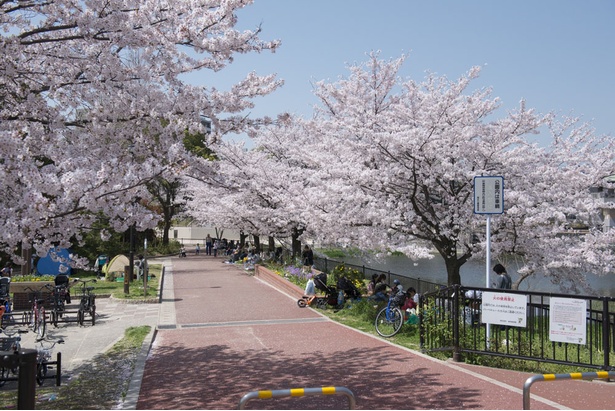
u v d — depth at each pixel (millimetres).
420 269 35844
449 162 15195
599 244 14453
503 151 15102
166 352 10992
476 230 15445
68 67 9102
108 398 7754
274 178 26047
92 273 30109
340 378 8555
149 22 8508
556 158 15930
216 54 9375
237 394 7836
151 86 9289
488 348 9531
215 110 9688
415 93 16719
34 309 14688
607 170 15227
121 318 16016
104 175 6848
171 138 9219
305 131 27172
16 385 8961
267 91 10172
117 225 7844
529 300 10133
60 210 6809
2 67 8172
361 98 18312
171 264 37469
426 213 16016
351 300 16656
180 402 7484
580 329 8352
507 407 6750
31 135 8430
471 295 10922
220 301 18969
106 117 8977
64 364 10383
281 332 12953
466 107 15273
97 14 8094
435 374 8570
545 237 14812
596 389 7621
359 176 14812
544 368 9148
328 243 19078
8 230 6227
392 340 11539
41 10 8070
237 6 8938
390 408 6918
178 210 52812
